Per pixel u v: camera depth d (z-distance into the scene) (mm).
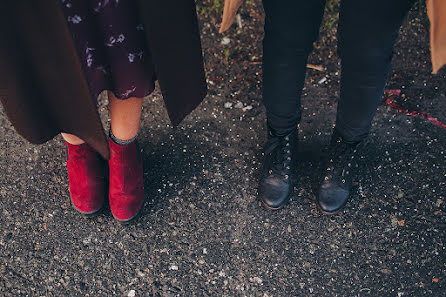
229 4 1494
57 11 1094
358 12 1341
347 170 1888
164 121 2229
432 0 1159
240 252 1828
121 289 1749
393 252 1809
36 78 1298
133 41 1381
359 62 1471
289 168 1919
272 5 1415
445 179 1992
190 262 1807
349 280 1754
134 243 1854
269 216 1919
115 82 1486
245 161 2082
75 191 1855
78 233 1882
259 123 2211
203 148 2127
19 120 1387
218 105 2277
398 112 2211
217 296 1728
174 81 1490
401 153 2078
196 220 1910
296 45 1507
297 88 1674
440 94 2273
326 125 2191
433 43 1229
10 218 1927
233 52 2486
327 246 1838
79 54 1229
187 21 1374
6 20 1114
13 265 1805
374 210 1920
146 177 2025
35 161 2098
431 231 1853
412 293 1713
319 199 1891
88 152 1799
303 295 1728
